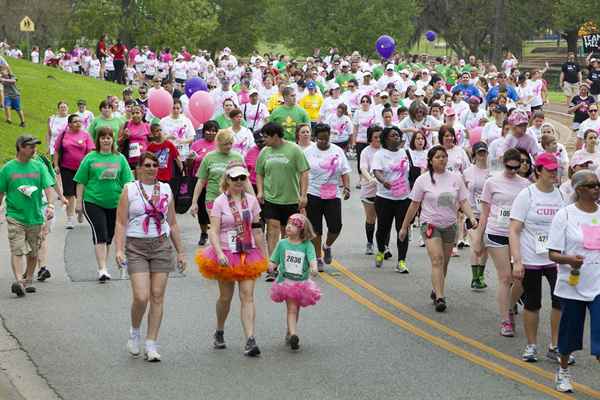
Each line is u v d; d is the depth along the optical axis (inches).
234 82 2571.4
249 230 574.2
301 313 687.7
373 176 857.5
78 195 778.8
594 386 529.3
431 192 697.0
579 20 3927.2
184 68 2827.3
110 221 783.1
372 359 576.4
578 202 514.0
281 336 625.0
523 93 1923.0
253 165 887.7
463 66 2598.4
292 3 4067.4
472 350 598.5
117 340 612.1
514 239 562.3
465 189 705.0
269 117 1164.5
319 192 813.9
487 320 673.6
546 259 563.5
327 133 809.5
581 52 5054.1
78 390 517.7
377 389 519.8
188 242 941.8
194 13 3914.9
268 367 558.6
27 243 725.9
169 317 669.3
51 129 1158.3
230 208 571.5
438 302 693.3
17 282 718.5
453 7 4485.7
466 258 891.4
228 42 4852.4
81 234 973.2
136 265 560.4
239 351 590.9
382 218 832.9
